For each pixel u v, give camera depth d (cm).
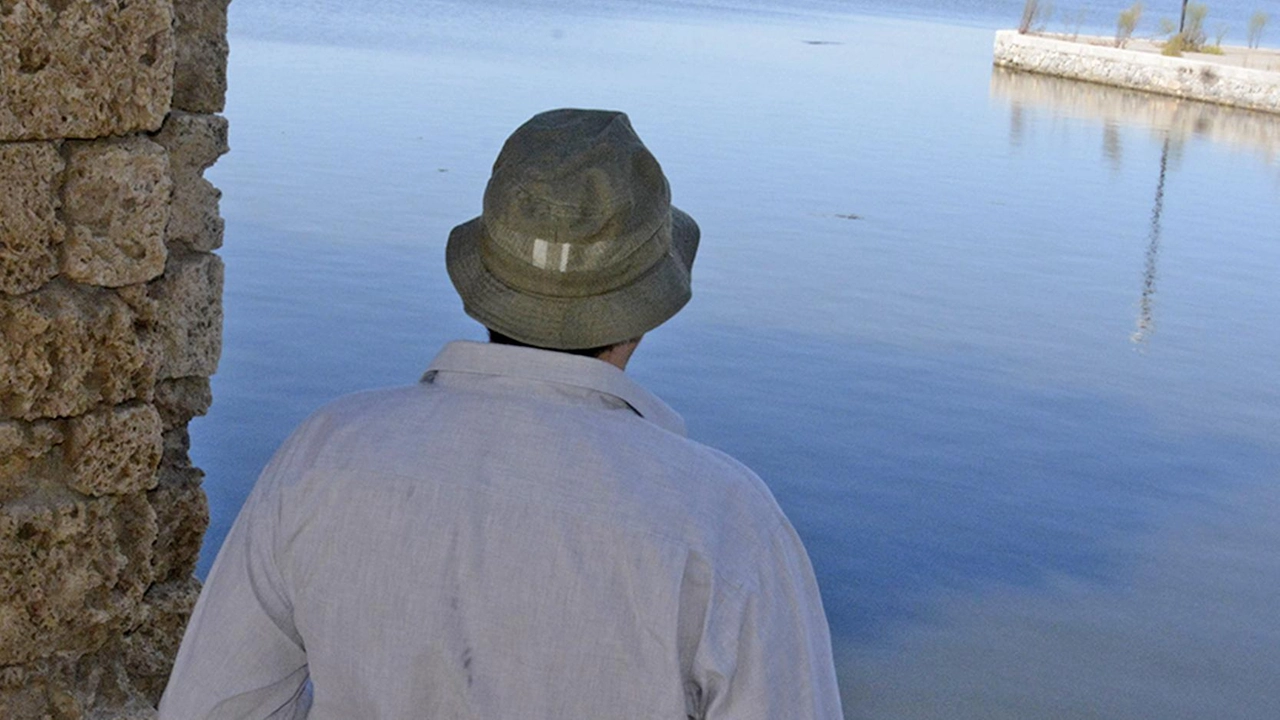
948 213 1772
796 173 1958
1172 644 694
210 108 266
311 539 134
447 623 130
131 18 225
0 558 232
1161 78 3503
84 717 248
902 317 1255
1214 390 1127
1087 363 1171
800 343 1143
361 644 133
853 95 3022
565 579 128
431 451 133
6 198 220
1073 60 3759
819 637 135
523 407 134
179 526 267
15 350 227
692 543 128
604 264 134
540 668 129
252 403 898
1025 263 1529
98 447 237
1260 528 850
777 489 851
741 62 3566
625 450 132
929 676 640
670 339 1118
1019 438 973
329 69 2558
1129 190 2064
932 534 801
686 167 1928
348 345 1033
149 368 242
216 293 269
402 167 1667
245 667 140
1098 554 794
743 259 1412
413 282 1198
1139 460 952
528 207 133
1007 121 2778
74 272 230
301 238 1301
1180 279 1515
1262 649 697
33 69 216
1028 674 651
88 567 241
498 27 3928
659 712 128
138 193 234
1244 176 2262
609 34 4047
